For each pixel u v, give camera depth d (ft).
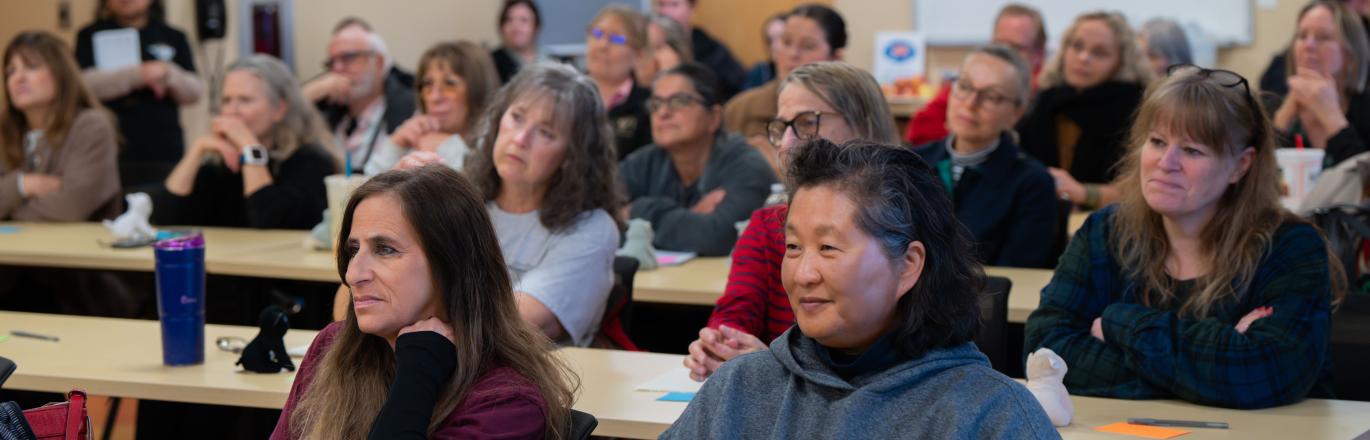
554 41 25.76
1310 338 6.91
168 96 19.35
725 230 11.78
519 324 5.83
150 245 12.48
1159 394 7.07
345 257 5.85
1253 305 7.15
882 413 4.88
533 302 8.46
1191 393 6.89
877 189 4.88
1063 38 15.52
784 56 15.69
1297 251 7.12
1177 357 6.92
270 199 13.47
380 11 23.66
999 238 11.23
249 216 13.57
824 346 5.15
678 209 11.98
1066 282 7.66
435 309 5.70
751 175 12.09
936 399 4.84
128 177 15.64
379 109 17.70
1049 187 11.28
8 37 21.54
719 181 12.23
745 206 11.91
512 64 22.30
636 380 7.39
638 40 16.47
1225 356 6.79
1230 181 7.18
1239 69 24.38
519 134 8.62
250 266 11.34
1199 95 7.08
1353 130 13.25
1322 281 7.04
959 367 4.92
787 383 5.21
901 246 4.87
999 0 25.63
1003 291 8.03
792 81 8.27
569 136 8.70
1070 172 15.12
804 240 4.98
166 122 19.25
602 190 8.96
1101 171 14.96
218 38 21.68
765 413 5.20
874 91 8.29
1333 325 7.73
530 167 8.65
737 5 26.91
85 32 19.60
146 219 12.73
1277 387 6.80
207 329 8.81
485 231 5.76
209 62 21.89
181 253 7.70
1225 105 7.05
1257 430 6.38
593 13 25.61
